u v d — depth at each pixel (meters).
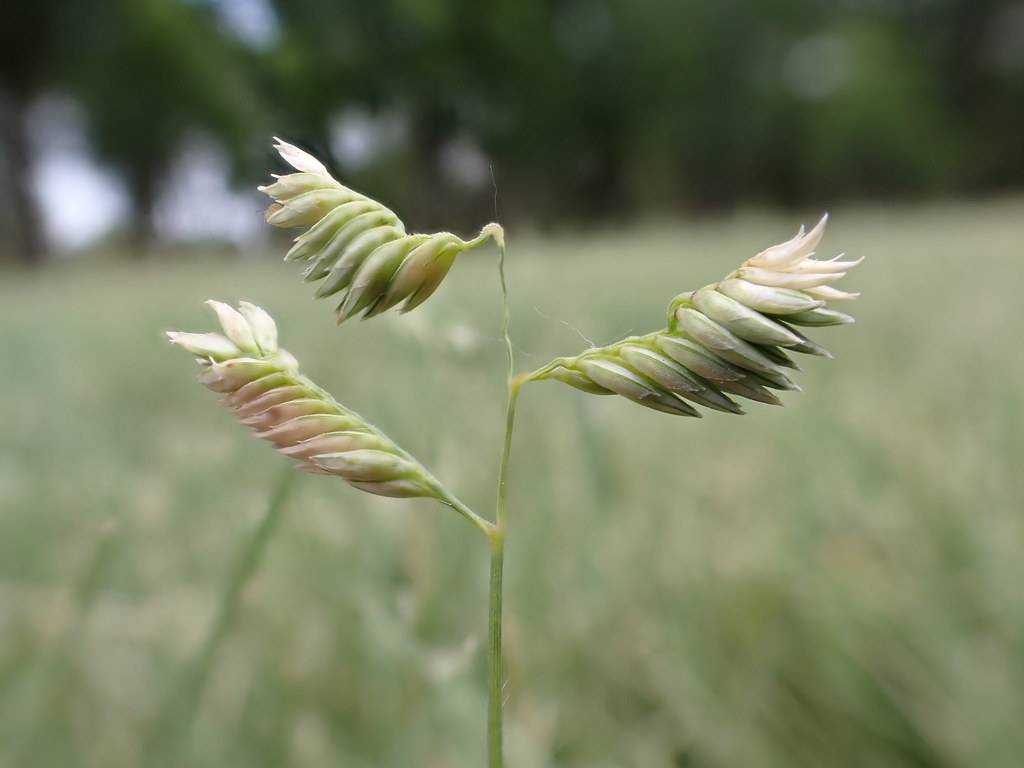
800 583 0.09
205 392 0.16
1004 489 0.10
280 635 0.08
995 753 0.07
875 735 0.07
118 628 0.08
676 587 0.09
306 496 0.09
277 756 0.07
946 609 0.08
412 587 0.08
